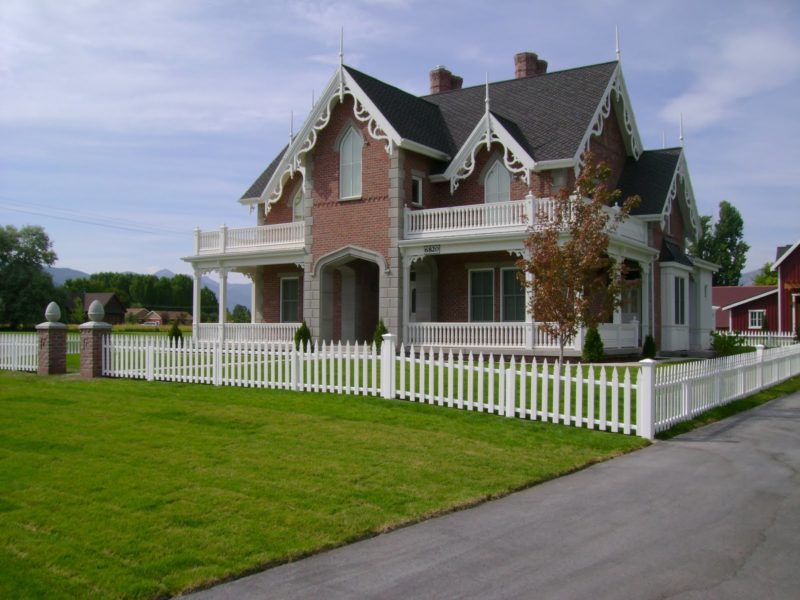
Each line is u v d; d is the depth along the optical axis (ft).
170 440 36.91
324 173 91.56
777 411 54.80
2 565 20.52
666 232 99.86
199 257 102.22
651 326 90.27
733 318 176.35
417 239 83.71
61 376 65.51
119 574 20.01
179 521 24.35
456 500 27.73
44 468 30.91
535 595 19.25
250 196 106.11
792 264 155.22
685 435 43.14
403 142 84.38
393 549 22.68
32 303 247.29
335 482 29.55
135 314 375.86
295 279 104.22
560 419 44.65
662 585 19.94
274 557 21.49
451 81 114.11
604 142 91.91
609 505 27.78
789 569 21.17
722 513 26.76
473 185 88.79
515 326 77.51
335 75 89.35
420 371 48.62
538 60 108.37
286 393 53.06
